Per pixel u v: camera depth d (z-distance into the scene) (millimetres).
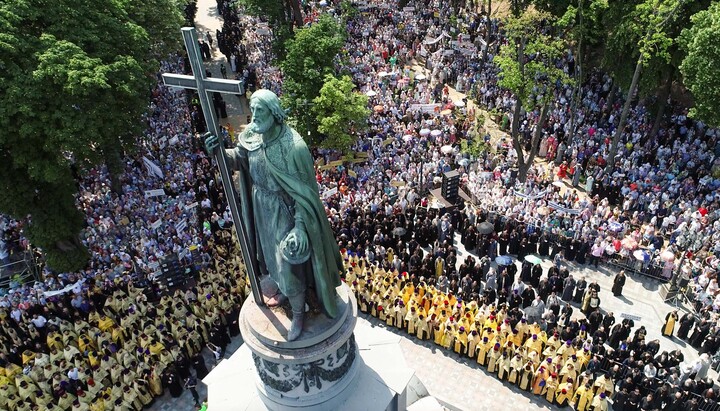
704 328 31734
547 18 54094
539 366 29531
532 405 29125
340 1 81125
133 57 43406
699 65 39750
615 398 28281
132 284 35500
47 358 31281
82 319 33531
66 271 38219
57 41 36375
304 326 16422
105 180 46844
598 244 38219
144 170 48188
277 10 62312
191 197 44375
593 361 29047
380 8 81688
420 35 72812
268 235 15930
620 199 44406
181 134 54312
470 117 55375
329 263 16062
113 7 43406
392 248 39406
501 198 42656
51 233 36750
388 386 18219
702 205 40844
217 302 34031
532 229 39812
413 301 32969
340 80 49312
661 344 32781
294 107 50719
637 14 45375
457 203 43844
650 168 45750
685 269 35781
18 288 37531
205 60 74125
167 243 39344
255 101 14125
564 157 49656
